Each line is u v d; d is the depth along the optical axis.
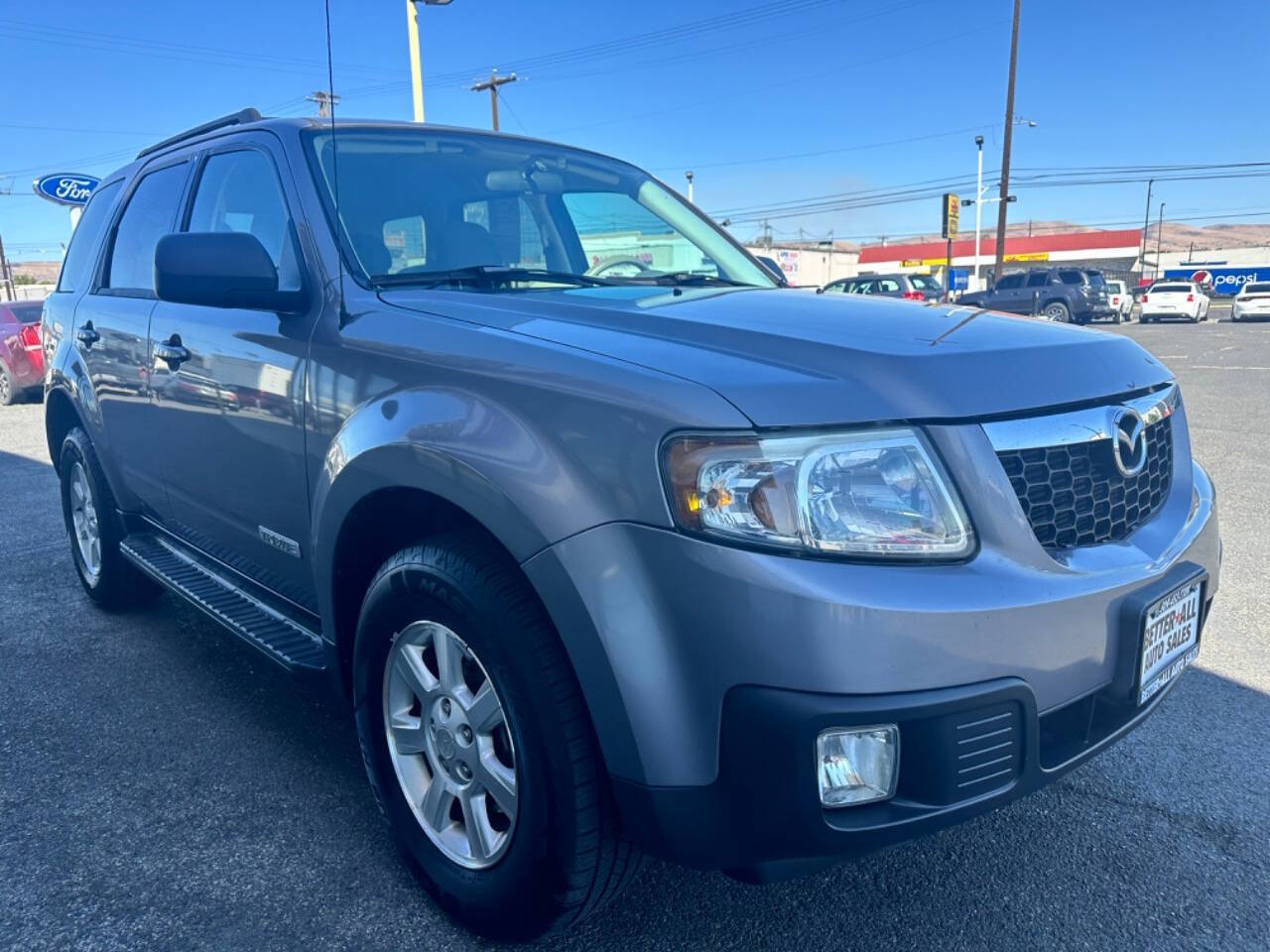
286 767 2.97
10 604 4.52
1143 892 2.36
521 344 2.05
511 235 3.08
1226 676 3.60
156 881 2.41
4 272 54.00
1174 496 2.37
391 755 2.33
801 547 1.67
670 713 1.71
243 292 2.49
